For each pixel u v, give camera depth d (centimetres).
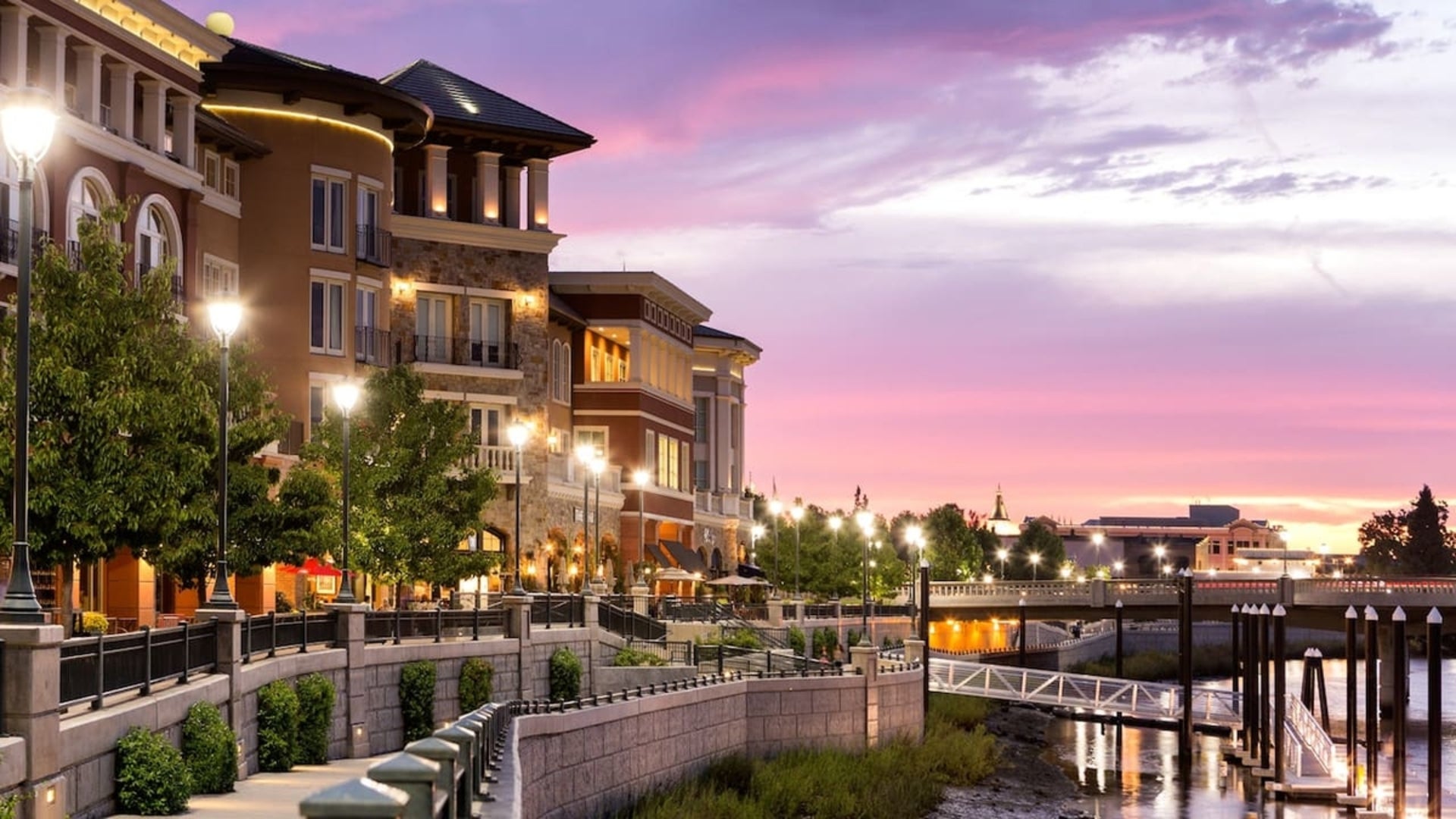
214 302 3039
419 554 5462
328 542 4519
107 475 3331
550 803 3400
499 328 7662
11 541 3300
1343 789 5653
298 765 3397
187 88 5469
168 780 2394
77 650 2234
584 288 9250
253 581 5622
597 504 7212
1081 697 7650
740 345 11650
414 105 6694
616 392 9256
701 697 4653
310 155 6338
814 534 11919
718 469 11594
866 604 8000
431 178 7538
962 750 5944
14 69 4503
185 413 3509
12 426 3325
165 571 4253
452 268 7525
